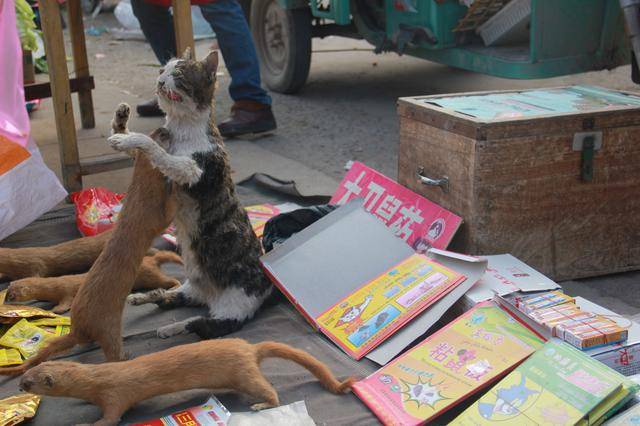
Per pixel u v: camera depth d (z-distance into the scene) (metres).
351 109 6.91
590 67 5.44
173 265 3.72
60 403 2.56
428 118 3.47
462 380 2.46
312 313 3.05
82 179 5.02
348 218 3.42
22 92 4.17
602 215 3.41
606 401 2.21
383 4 6.62
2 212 3.67
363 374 2.67
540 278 3.00
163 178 2.80
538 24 5.15
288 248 3.30
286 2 6.94
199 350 2.46
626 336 2.50
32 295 3.14
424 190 3.60
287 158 5.46
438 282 2.96
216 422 2.33
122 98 7.37
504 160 3.17
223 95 7.62
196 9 10.43
